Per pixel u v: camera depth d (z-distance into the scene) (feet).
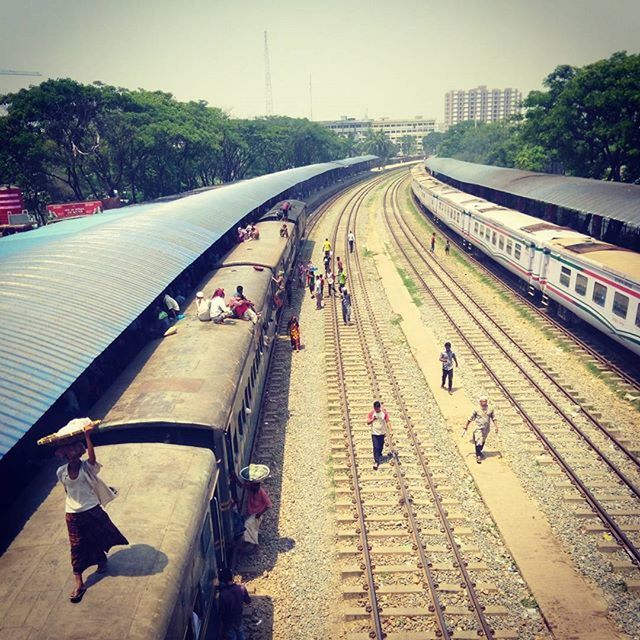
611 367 65.57
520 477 45.62
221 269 75.51
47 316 41.32
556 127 144.05
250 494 37.37
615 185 96.17
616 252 71.97
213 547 31.42
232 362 44.39
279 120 335.06
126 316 46.60
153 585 22.89
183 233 77.20
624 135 130.21
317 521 41.42
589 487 43.98
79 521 22.02
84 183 205.05
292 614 33.55
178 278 69.26
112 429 34.40
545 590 34.30
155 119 159.63
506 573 36.11
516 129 268.00
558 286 79.92
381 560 37.24
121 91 156.35
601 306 68.13
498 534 39.63
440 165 231.09
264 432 53.78
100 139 151.02
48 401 32.22
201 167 222.07
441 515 40.96
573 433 51.90
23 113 130.11
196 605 27.86
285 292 92.79
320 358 71.92
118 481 29.27
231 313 53.88
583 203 92.89
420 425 54.65
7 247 69.00
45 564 24.04
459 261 125.18
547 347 73.67
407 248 139.44
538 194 110.73
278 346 76.13
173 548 25.02
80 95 136.67
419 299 96.84
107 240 64.69
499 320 84.89
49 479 30.63
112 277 53.31
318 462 48.93
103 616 21.33
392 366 69.10
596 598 33.76
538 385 61.52
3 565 24.12
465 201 137.18
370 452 50.19
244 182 152.56
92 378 45.65
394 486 45.01
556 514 41.19
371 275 114.11
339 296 98.89
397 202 229.66
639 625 31.91
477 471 46.62
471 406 58.18
